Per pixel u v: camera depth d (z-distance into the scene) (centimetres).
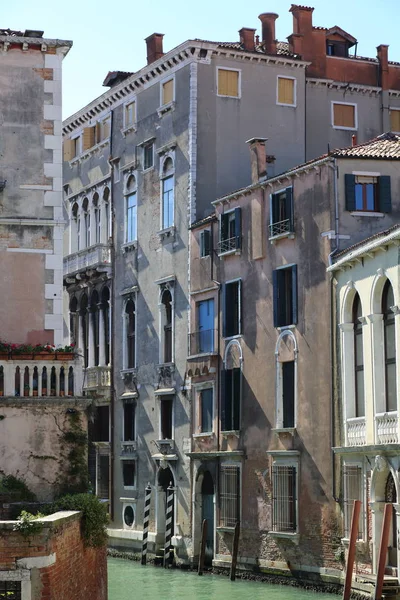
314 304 4016
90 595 2455
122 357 5453
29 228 3047
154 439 5134
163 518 5050
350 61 5378
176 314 5006
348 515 3747
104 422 5619
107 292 5641
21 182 3059
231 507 4475
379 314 3581
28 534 1981
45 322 3023
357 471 3703
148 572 4625
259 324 4362
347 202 3969
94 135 5862
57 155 3088
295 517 4069
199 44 4912
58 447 2733
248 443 4394
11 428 2716
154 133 5253
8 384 2734
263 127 5066
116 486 5447
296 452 4056
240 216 4516
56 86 3109
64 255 5991
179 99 5038
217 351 4653
